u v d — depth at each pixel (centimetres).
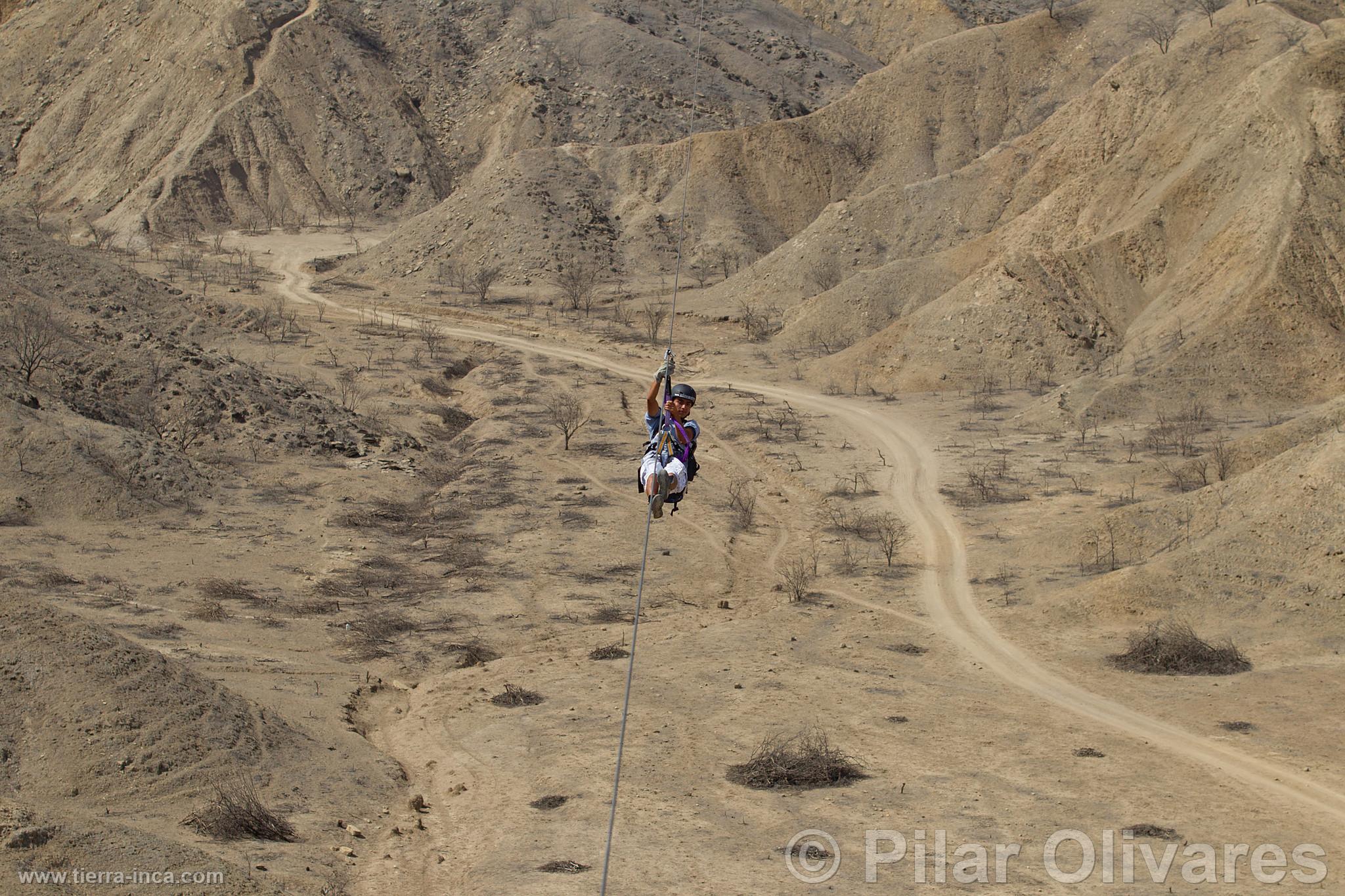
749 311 8919
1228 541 3447
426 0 15525
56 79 14950
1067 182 8481
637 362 7994
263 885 1608
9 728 2050
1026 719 2641
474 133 14012
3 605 2297
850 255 9681
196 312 7569
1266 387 5853
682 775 2283
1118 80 9031
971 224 9600
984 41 12488
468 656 3306
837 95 15088
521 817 2073
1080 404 5950
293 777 2178
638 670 3128
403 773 2366
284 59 13888
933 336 7281
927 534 4581
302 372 7100
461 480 5366
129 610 3462
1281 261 6269
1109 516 3997
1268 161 6956
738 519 4897
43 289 6381
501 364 7750
